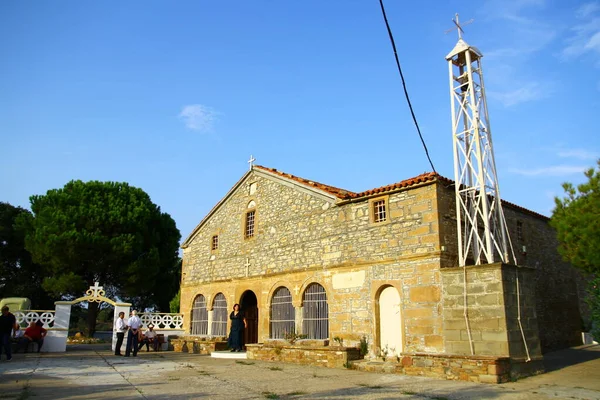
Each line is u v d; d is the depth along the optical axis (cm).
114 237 2786
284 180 1933
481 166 1288
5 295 3231
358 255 1555
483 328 1160
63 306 1948
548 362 1431
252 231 2102
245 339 2053
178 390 943
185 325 2372
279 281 1856
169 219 3400
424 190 1403
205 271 2333
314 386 998
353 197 1600
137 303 4184
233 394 894
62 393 905
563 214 1391
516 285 1192
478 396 866
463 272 1228
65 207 2822
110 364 1438
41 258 2755
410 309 1365
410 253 1399
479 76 1395
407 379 1101
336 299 1596
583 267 1320
